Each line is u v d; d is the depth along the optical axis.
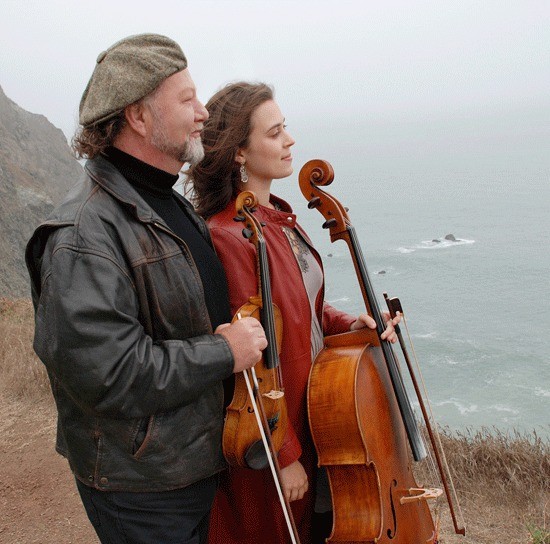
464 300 79.06
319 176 2.68
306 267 2.60
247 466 2.12
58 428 2.12
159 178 2.07
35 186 45.31
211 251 2.30
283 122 2.54
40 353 1.81
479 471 4.02
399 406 2.69
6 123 53.75
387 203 184.25
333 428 2.42
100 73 1.93
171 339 1.97
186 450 1.98
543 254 104.94
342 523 2.45
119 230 1.89
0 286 33.69
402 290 85.38
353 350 2.62
